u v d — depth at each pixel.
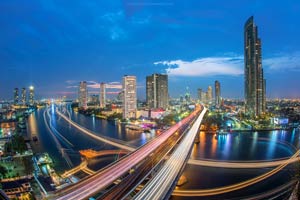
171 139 187.88
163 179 98.06
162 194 82.62
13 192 118.56
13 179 138.12
